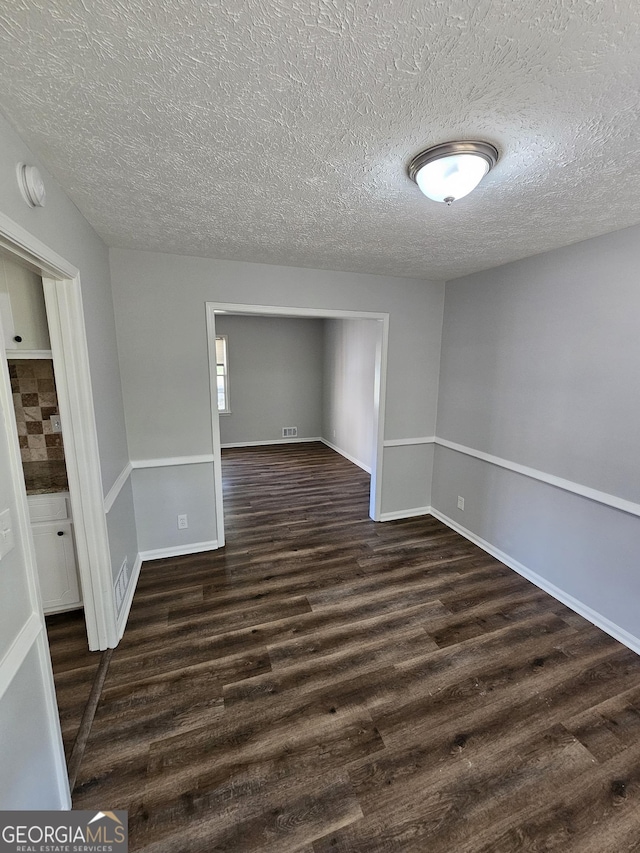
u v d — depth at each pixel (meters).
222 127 1.20
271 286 2.99
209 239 2.33
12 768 1.00
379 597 2.59
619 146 1.28
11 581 1.04
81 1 0.76
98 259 2.25
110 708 1.74
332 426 6.82
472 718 1.70
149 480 2.95
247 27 0.83
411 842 1.26
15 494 1.07
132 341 2.74
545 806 1.37
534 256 2.63
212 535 3.22
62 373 1.81
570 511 2.46
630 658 2.06
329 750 1.55
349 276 3.21
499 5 0.78
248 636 2.21
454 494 3.59
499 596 2.60
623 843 1.26
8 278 1.86
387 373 3.53
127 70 0.96
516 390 2.84
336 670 1.96
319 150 1.33
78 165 1.43
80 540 1.97
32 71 0.95
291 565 2.99
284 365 7.00
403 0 0.76
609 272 2.16
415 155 1.35
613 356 2.17
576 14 0.80
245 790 1.40
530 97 1.05
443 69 0.95
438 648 2.12
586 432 2.34
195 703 1.77
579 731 1.65
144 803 1.36
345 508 4.15
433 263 2.88
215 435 3.08
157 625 2.30
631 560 2.12
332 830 1.29
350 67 0.95
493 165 1.38
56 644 2.13
